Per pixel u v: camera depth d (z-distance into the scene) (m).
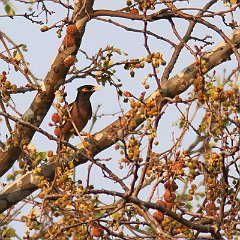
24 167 12.09
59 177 11.18
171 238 10.59
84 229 10.90
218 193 11.30
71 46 13.60
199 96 11.10
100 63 13.52
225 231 11.15
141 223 11.26
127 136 11.33
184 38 13.57
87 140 13.09
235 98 11.11
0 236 12.61
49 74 13.62
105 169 11.02
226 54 13.48
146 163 10.75
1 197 13.58
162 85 13.38
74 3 13.62
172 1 13.04
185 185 13.72
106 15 13.61
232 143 11.15
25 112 13.59
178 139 11.05
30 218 11.16
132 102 10.93
